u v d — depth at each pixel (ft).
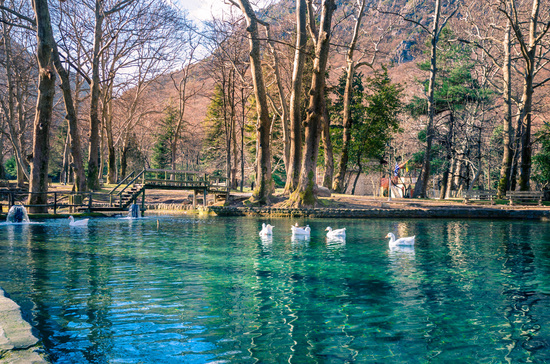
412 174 207.62
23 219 72.59
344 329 19.83
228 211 100.01
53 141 220.23
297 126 103.65
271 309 22.91
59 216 80.02
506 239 55.62
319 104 94.99
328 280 30.19
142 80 157.38
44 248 44.65
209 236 57.36
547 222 84.48
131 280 29.63
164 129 225.15
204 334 18.99
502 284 29.30
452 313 22.44
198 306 23.38
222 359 16.25
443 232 64.95
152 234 59.26
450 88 149.69
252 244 49.62
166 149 237.04
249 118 187.11
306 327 20.11
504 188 117.70
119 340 18.10
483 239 55.67
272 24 143.54
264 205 103.09
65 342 17.75
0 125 161.17
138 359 16.16
